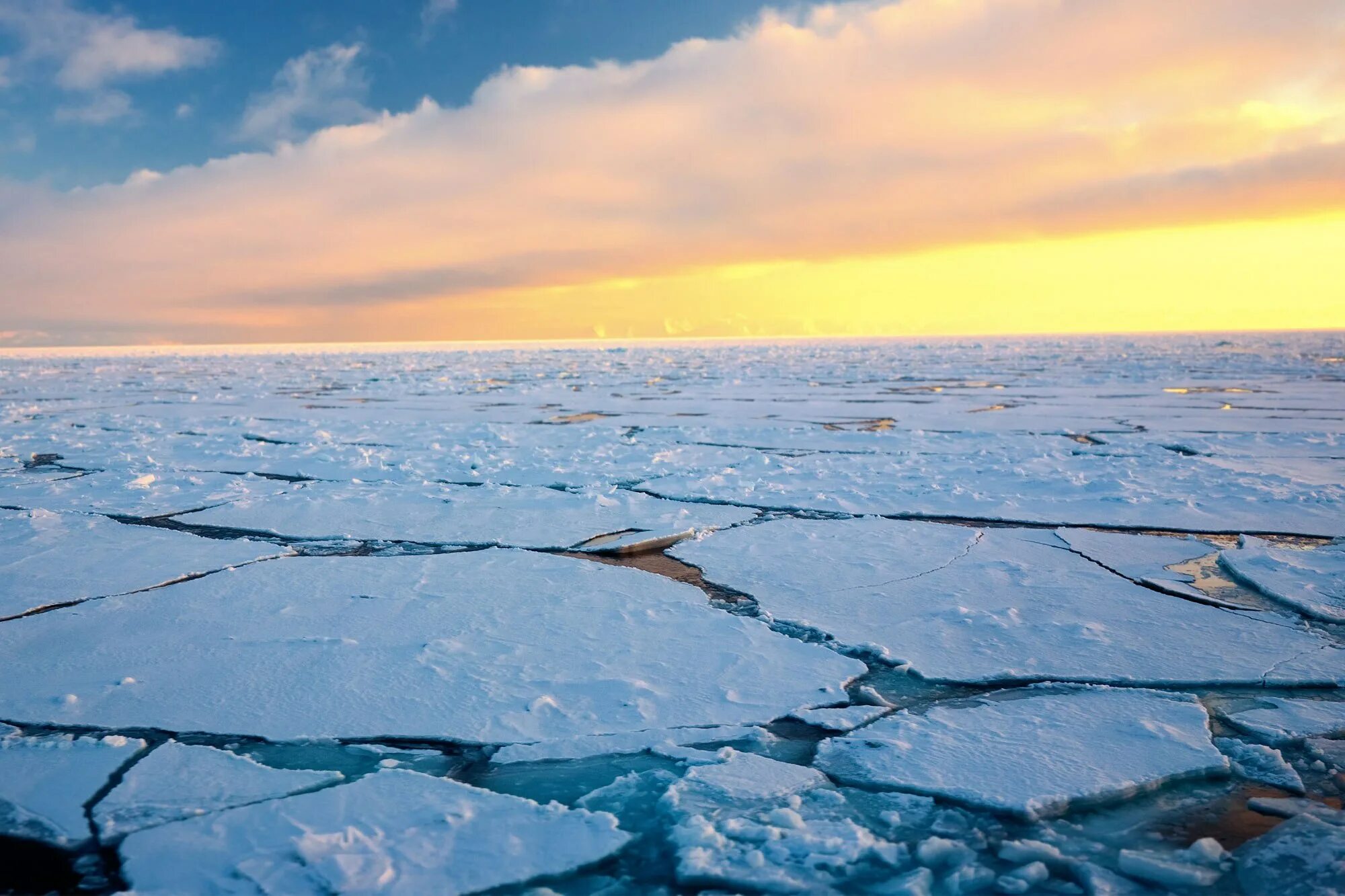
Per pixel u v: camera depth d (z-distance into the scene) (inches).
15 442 417.1
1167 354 1412.4
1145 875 83.9
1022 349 1914.4
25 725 117.9
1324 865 83.4
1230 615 158.6
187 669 136.3
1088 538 215.5
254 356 2095.2
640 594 173.0
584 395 748.6
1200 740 111.3
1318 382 754.8
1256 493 260.5
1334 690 128.0
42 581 183.6
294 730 116.5
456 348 3063.5
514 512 250.8
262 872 84.1
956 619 157.6
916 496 269.9
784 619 159.8
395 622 156.7
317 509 256.8
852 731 116.1
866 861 87.8
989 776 103.0
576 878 86.0
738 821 93.2
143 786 101.0
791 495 274.8
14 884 84.3
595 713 120.7
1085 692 127.5
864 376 971.3
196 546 213.0
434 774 105.5
